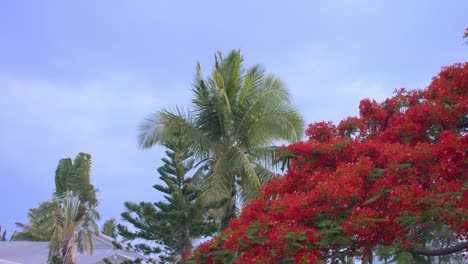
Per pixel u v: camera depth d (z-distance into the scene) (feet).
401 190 18.15
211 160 59.41
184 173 55.31
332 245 19.52
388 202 19.43
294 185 24.02
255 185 52.44
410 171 19.84
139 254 64.23
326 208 20.22
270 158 56.44
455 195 17.95
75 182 81.61
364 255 19.01
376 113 28.02
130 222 55.36
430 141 24.30
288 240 18.62
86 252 66.44
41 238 96.63
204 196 54.49
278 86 57.41
